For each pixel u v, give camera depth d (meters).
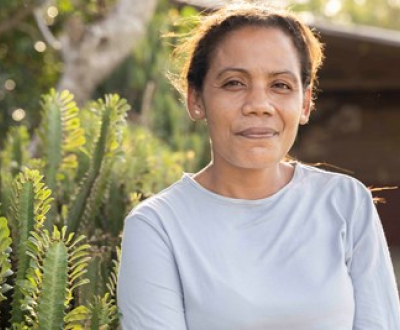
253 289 2.55
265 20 2.72
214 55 2.73
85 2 8.24
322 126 12.80
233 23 2.72
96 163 3.78
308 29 2.84
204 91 2.76
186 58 2.91
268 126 2.67
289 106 2.70
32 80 9.82
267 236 2.65
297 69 2.73
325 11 25.22
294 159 3.24
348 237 2.70
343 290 2.59
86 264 2.95
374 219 2.76
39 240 2.86
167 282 2.58
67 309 3.08
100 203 3.80
